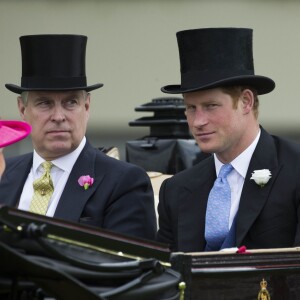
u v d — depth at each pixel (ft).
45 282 44.96
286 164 70.74
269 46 174.91
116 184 72.74
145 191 73.56
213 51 71.36
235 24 175.32
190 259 60.18
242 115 70.64
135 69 177.27
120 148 176.65
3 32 175.63
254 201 70.18
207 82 71.00
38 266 44.01
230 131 70.08
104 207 72.33
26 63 73.61
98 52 177.47
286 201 69.82
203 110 70.03
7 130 54.70
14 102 169.78
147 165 100.27
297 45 174.50
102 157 74.33
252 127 71.41
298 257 63.62
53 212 72.43
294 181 70.08
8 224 45.16
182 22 176.24
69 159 73.41
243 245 69.77
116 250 48.98
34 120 72.69
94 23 177.37
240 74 71.56
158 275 49.01
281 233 69.77
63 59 73.10
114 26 177.37
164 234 73.82
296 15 175.22
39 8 176.45
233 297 61.98
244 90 70.69
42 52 73.05
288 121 175.73
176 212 72.95
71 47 73.36
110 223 72.13
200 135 70.23
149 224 73.26
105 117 177.27
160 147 99.91
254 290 62.54
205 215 71.72
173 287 50.57
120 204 72.43
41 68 73.05
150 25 176.86
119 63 176.86
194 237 71.67
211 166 72.95
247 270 62.23
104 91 177.27
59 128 72.18
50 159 73.36
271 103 175.42
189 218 72.23
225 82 69.31
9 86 73.72
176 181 73.82
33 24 176.65
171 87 73.46
